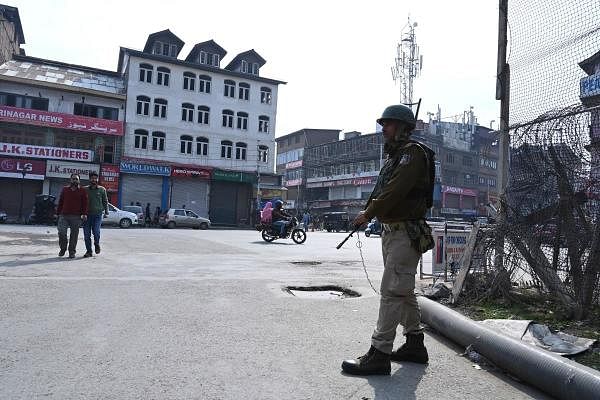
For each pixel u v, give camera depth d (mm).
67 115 30797
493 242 5102
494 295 5062
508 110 5691
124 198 32812
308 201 58406
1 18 33000
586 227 4234
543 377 2699
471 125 57312
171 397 2477
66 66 35625
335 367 3061
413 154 3010
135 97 33656
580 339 3480
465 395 2678
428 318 4211
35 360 2986
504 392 2748
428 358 3326
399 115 3154
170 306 4703
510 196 5098
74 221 8570
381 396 2605
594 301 4188
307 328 4016
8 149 28953
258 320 4242
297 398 2525
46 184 30281
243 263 8883
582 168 4328
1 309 4316
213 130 36562
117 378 2721
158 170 33625
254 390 2613
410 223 3039
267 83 39031
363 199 50094
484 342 3273
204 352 3256
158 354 3180
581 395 2434
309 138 61094
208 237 18078
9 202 29656
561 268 4484
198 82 36219
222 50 37812
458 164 54344
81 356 3090
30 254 8969
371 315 4574
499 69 5836
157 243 13406
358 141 51969
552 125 4582
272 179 38469
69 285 5652
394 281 3008
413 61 43344
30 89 30578
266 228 16312
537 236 4680
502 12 5840
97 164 31578
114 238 14844
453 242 7070
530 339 3508
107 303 4738
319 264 9172
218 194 36562
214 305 4824
